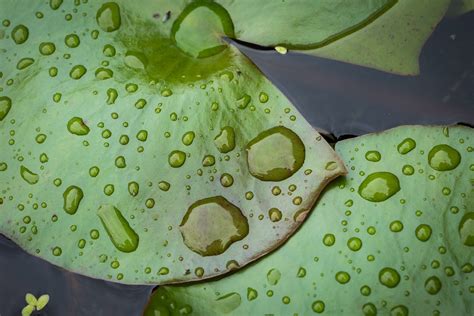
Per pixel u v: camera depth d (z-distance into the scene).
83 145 0.46
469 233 0.45
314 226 0.46
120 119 0.46
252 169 0.46
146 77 0.46
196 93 0.46
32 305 0.46
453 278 0.45
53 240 0.46
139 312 0.46
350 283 0.45
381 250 0.45
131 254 0.46
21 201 0.46
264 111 0.46
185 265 0.45
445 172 0.46
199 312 0.45
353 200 0.46
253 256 0.45
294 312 0.45
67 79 0.46
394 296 0.45
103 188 0.46
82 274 0.46
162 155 0.46
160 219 0.46
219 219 0.45
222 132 0.46
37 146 0.46
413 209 0.46
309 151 0.46
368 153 0.46
